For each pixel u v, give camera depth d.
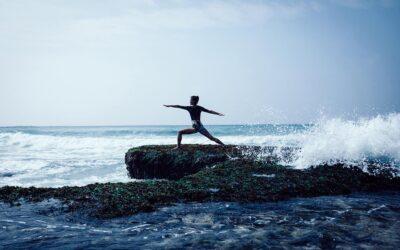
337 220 5.30
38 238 4.56
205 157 10.75
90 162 16.11
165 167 11.14
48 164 15.46
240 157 10.76
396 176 8.59
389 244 4.23
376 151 10.90
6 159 17.58
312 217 5.49
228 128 64.69
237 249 4.11
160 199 6.55
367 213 5.71
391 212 5.76
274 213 5.75
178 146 11.83
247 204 6.36
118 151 22.22
